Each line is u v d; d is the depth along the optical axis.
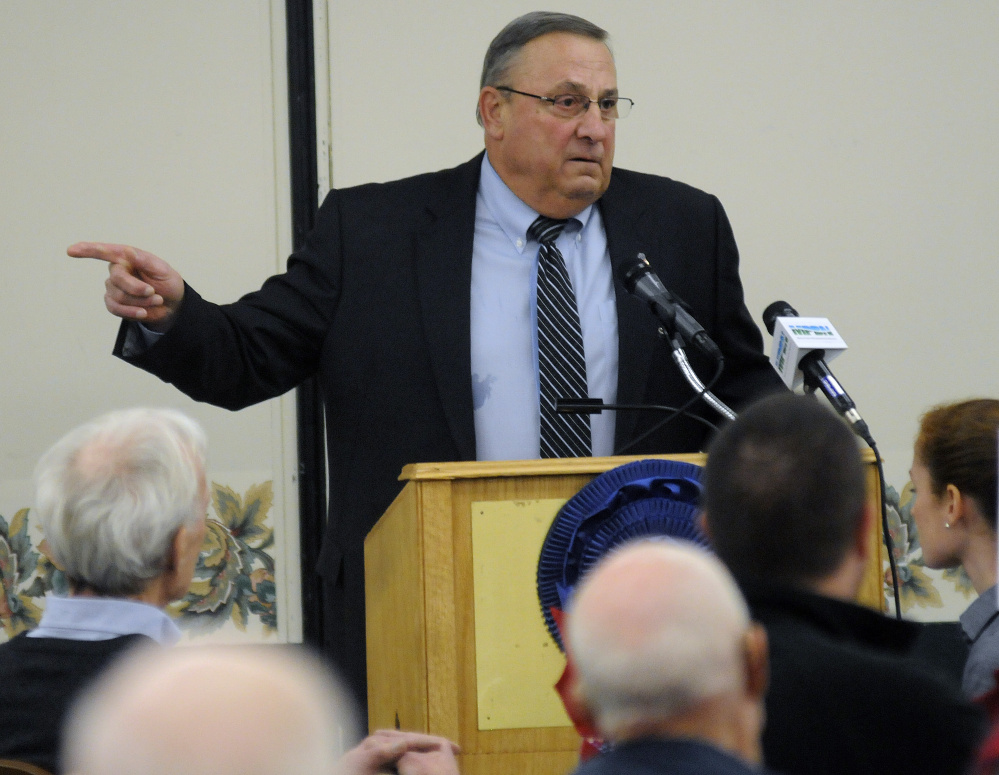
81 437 6.21
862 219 15.97
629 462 6.66
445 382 9.48
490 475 6.62
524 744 6.53
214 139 15.71
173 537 6.13
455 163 15.86
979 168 16.00
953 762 4.81
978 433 7.56
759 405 5.60
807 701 4.89
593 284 9.91
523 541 6.62
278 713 2.90
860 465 5.43
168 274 8.87
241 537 15.50
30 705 5.69
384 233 10.01
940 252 15.95
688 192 10.40
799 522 5.30
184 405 15.55
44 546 6.28
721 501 5.43
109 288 8.70
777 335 8.73
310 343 9.90
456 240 9.90
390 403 9.59
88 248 8.61
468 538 6.62
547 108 9.73
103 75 15.68
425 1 15.95
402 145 15.84
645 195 10.30
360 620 9.26
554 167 9.70
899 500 15.66
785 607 5.19
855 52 16.08
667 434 9.66
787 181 16.00
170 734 2.86
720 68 16.08
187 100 15.73
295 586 15.44
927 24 16.06
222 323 9.29
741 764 3.92
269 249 15.68
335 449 9.80
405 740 6.16
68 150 15.62
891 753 4.82
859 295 15.91
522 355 9.65
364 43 15.89
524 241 9.95
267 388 9.73
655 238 10.05
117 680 3.20
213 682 2.93
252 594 15.42
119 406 15.52
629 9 16.08
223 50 15.77
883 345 15.88
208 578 15.41
